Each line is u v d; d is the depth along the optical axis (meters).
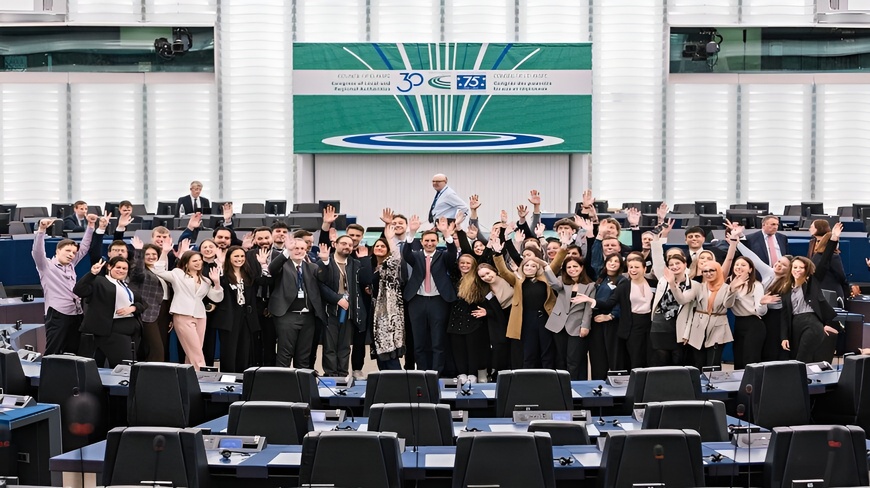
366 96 23.41
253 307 11.66
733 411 9.13
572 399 8.48
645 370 8.45
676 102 25.33
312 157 24.08
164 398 8.50
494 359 11.89
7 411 7.91
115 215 20.83
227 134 25.17
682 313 10.78
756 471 6.69
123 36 25.12
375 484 6.32
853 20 22.89
